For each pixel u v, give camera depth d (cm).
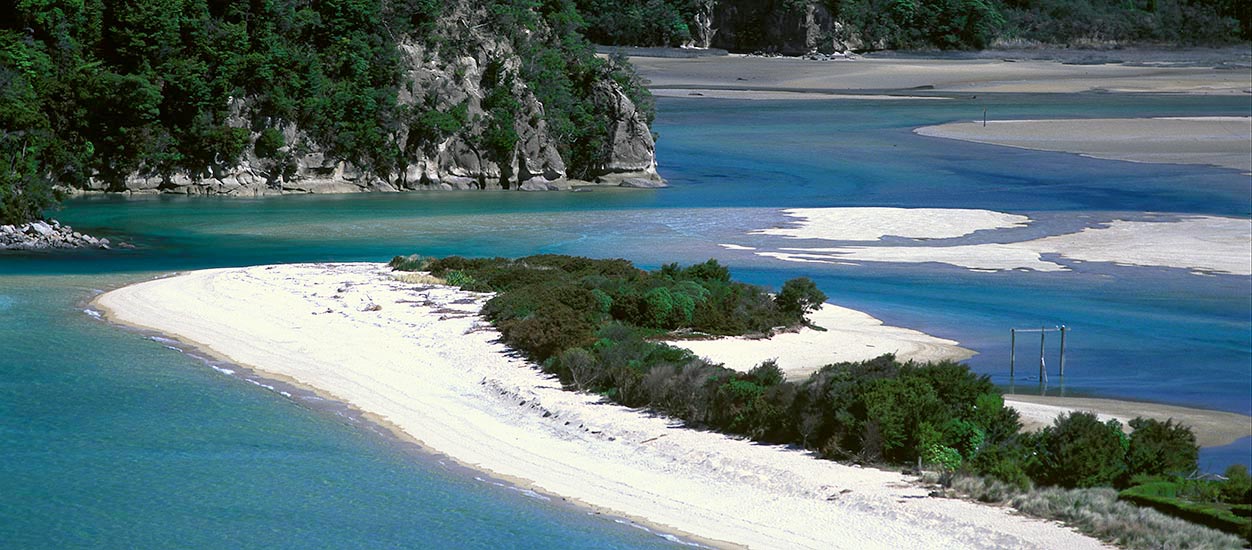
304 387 4444
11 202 7769
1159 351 5572
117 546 2944
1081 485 3397
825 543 2975
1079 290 7025
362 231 8675
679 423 3975
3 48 9681
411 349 4922
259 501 3275
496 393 4344
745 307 5575
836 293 6706
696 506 3256
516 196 11031
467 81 11481
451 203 10369
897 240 8656
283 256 7538
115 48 10175
